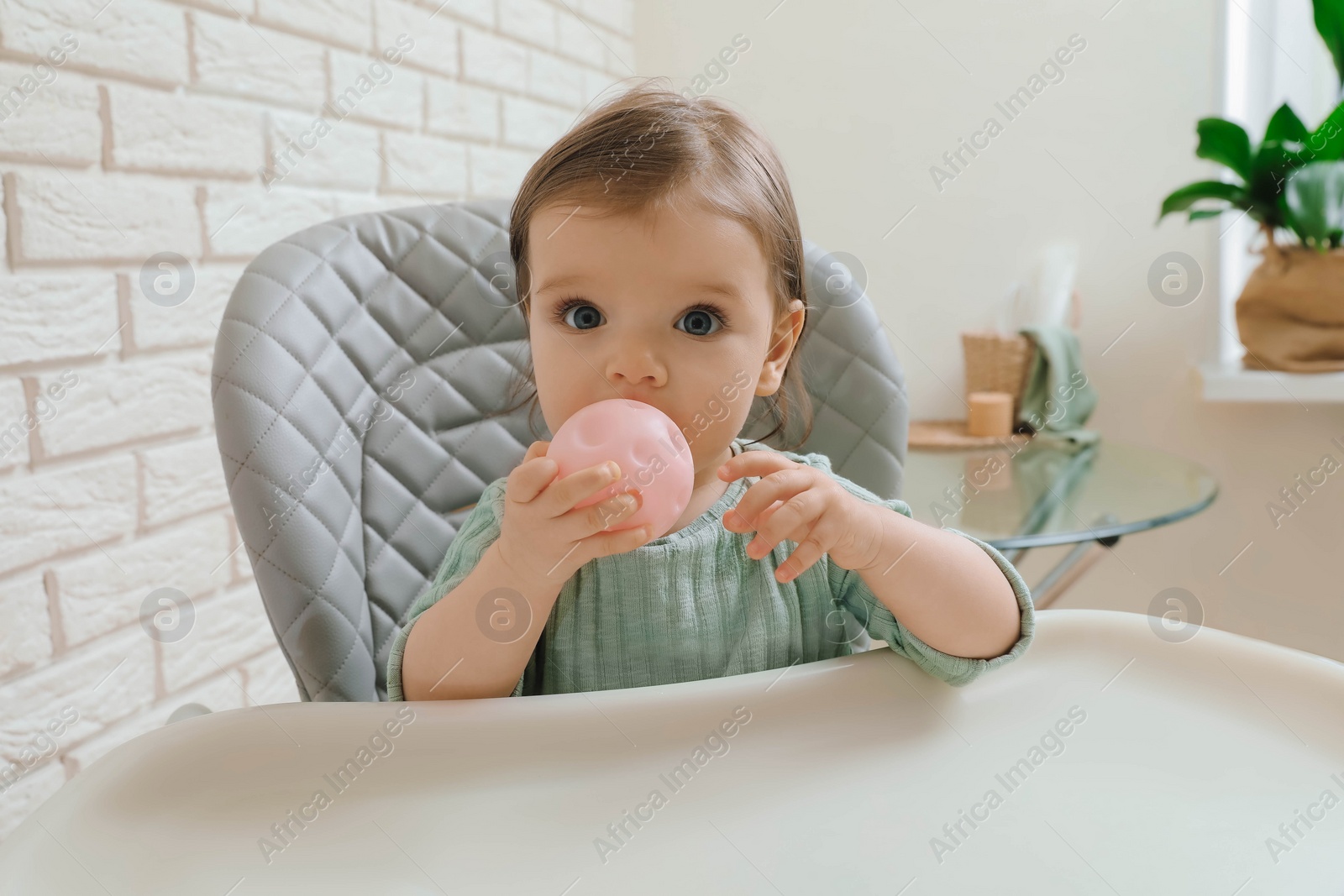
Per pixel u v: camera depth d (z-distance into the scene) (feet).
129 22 3.46
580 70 6.31
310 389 2.58
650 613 2.34
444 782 1.73
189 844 1.59
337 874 1.57
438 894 1.54
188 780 1.67
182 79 3.68
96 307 3.43
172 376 3.76
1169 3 6.11
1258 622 6.44
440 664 2.07
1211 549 6.46
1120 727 1.96
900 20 6.45
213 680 4.07
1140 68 6.20
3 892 1.37
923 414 6.68
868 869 1.62
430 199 5.04
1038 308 6.26
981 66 6.38
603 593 2.34
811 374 3.11
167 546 3.82
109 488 3.55
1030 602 2.16
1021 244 6.47
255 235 4.05
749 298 2.14
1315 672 2.02
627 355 2.04
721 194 2.10
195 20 3.71
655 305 2.06
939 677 2.09
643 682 2.35
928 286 6.61
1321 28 5.41
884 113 6.55
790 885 1.58
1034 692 2.06
